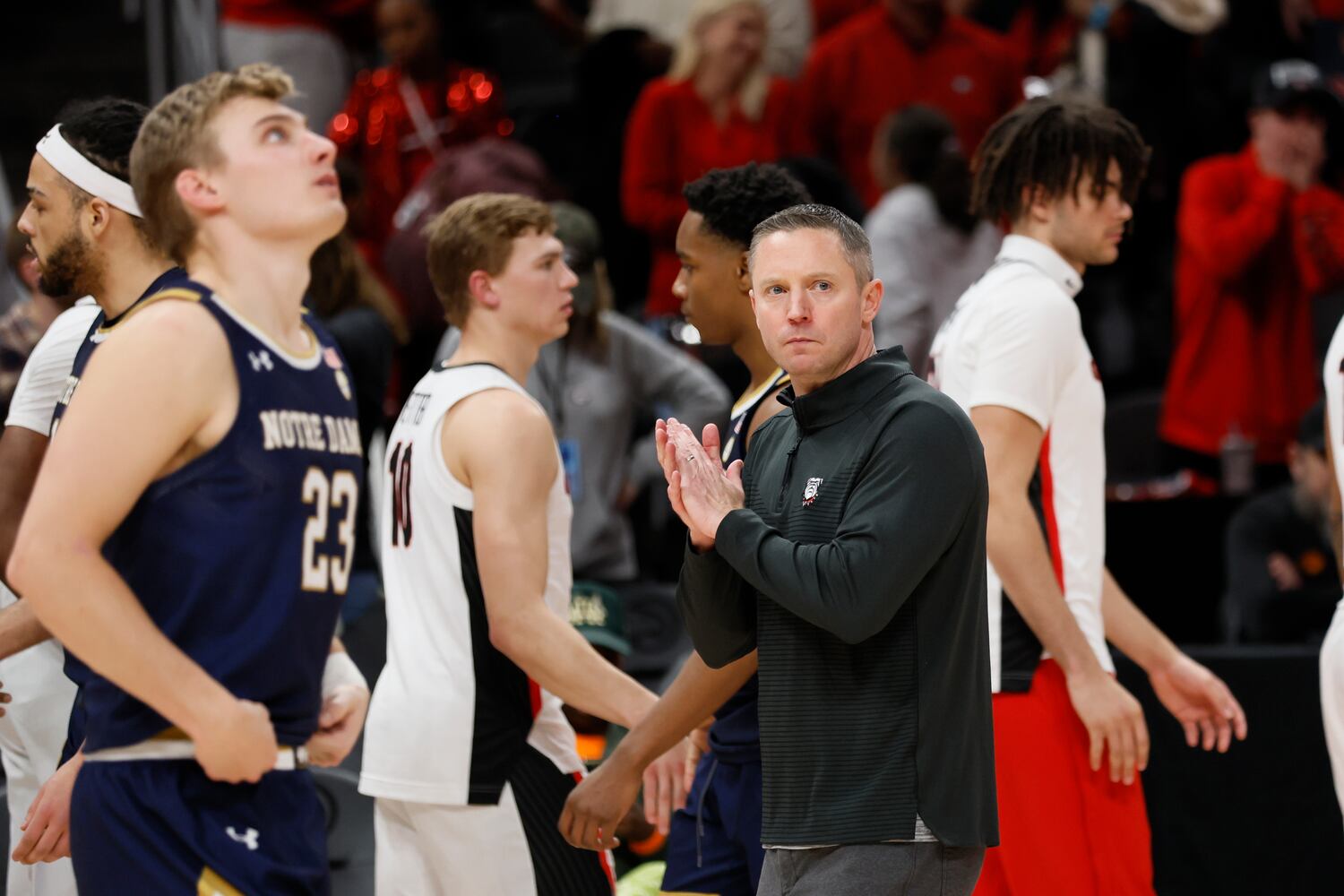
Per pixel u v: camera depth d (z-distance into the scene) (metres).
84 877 8.27
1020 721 11.19
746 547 8.55
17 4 27.00
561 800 10.98
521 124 27.08
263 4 25.98
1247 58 27.16
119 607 7.68
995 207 11.95
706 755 10.98
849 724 8.59
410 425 11.13
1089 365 11.59
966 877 8.66
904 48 25.14
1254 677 14.59
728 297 10.98
